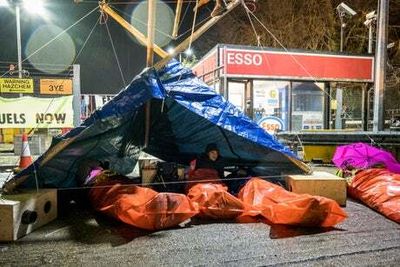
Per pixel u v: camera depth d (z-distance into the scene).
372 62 12.78
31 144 11.41
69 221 4.55
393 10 20.12
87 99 20.47
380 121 10.28
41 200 4.35
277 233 4.00
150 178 5.77
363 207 5.09
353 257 3.33
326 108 14.11
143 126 6.27
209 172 5.61
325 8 21.23
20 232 3.95
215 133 5.97
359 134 8.71
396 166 6.18
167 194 4.21
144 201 4.27
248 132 5.60
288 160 5.76
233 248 3.57
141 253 3.48
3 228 3.84
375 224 4.30
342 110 17.30
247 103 12.41
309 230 4.09
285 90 13.96
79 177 5.48
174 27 5.90
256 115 13.70
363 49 21.47
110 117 4.77
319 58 12.14
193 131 6.24
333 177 5.39
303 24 21.47
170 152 7.39
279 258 3.31
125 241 3.81
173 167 5.97
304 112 14.32
